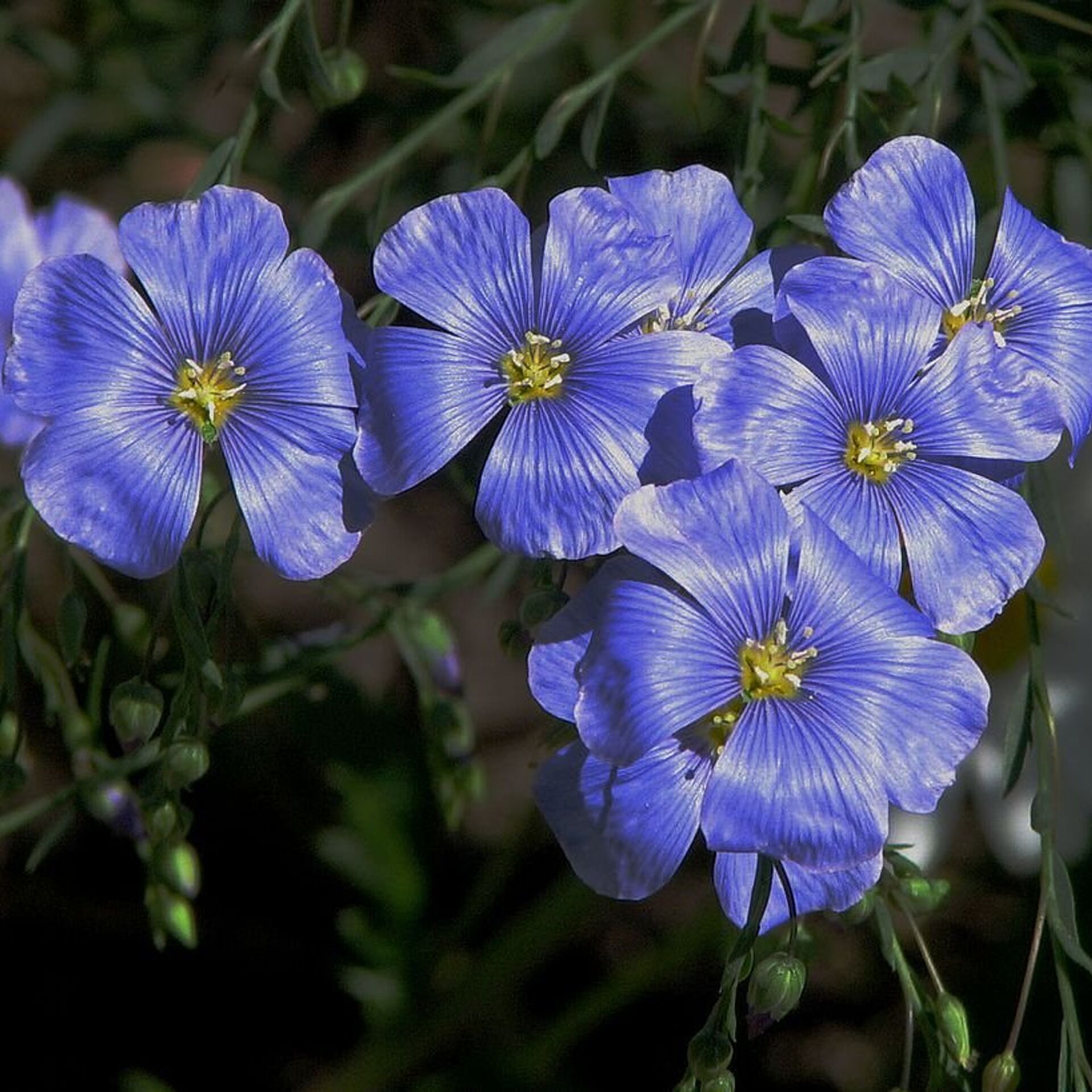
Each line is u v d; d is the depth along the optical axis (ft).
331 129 2.17
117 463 1.79
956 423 1.80
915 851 2.13
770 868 1.77
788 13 2.21
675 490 1.77
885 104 1.99
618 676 1.76
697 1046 1.77
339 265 2.20
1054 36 2.05
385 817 2.18
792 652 1.77
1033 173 2.19
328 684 2.11
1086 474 2.12
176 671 2.11
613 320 1.80
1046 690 1.85
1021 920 2.14
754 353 1.78
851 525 1.78
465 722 1.95
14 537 1.88
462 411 1.79
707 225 1.83
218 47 2.21
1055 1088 2.11
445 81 1.95
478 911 2.18
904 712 1.77
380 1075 2.18
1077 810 2.13
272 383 1.80
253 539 1.81
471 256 1.80
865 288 1.79
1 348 1.94
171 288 1.80
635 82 2.18
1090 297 1.85
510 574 1.98
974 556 1.79
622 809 1.78
